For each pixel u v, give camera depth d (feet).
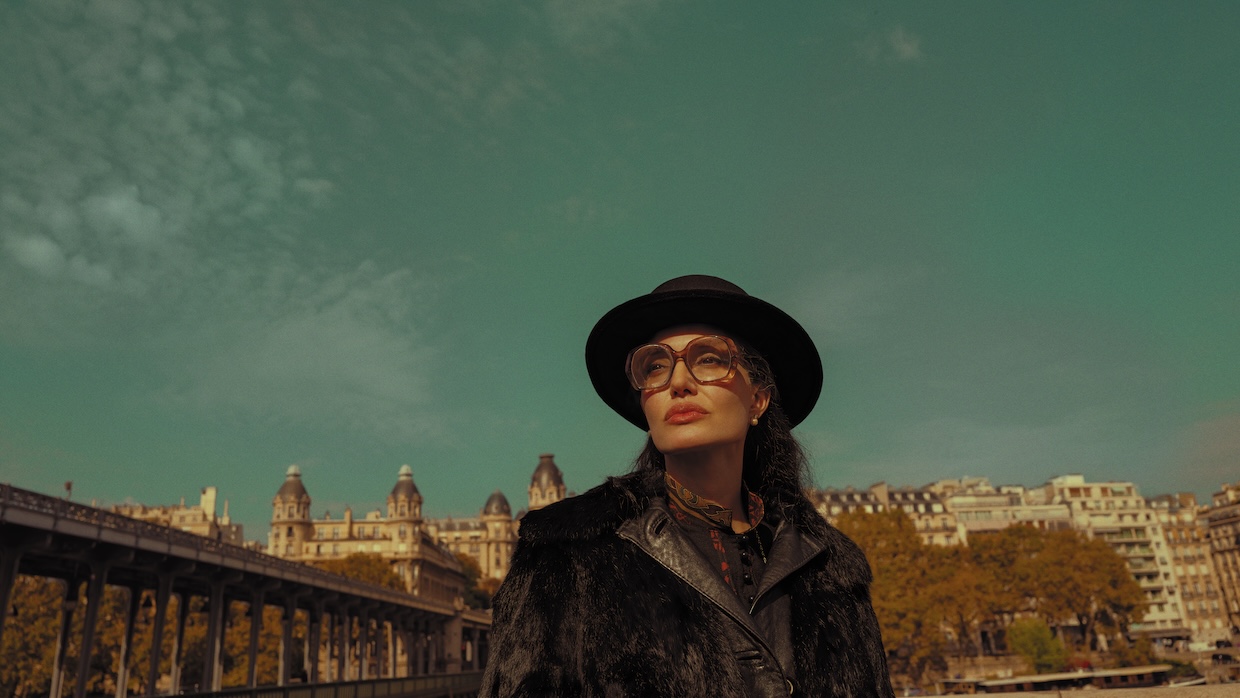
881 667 4.58
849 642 4.36
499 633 3.94
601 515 4.13
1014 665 204.85
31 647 149.59
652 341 4.74
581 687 3.67
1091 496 354.13
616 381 5.01
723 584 3.97
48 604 153.48
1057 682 77.00
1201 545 345.92
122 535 78.64
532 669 3.68
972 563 236.43
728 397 4.38
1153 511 349.20
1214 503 351.05
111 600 165.27
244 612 197.16
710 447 4.34
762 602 4.24
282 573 119.14
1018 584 230.07
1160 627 321.73
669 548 4.01
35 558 78.69
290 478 422.82
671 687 3.58
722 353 4.44
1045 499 369.30
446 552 465.06
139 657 168.14
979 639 233.14
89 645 76.18
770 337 4.95
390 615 202.90
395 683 100.99
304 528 410.52
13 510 63.36
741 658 3.86
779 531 4.64
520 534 4.20
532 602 3.88
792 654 4.08
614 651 3.65
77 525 71.61
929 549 197.88
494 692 3.76
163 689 178.60
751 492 5.13
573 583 3.88
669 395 4.38
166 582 92.27
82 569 86.69
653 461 5.23
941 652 171.73
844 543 4.93
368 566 286.87
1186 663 191.42
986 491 379.76
